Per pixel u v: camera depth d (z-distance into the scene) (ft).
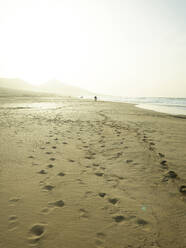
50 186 9.58
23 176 10.55
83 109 67.72
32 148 16.07
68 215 7.25
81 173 11.46
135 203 8.32
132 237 6.22
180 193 9.26
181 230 6.63
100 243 5.89
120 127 29.09
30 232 6.21
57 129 25.48
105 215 7.37
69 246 5.70
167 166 12.82
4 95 172.04
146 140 20.36
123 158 14.47
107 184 10.13
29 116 39.78
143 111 67.77
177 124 34.88
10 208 7.48
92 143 18.75
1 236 5.96
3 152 14.52
